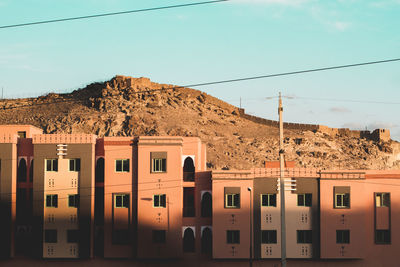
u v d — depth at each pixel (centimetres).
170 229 7694
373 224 7794
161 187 7756
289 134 18325
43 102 19162
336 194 7744
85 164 7812
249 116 19500
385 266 7738
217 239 7644
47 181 7812
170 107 18025
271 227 7712
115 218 7769
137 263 7731
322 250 7662
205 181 7950
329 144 17988
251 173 7762
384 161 17788
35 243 7725
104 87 18862
